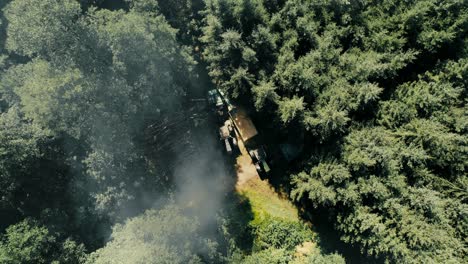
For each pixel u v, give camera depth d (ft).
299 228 133.18
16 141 112.27
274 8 124.36
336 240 129.90
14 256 104.94
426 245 100.68
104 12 112.98
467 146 107.96
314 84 114.52
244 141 138.72
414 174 110.52
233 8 119.34
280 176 139.95
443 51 121.80
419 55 121.70
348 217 111.04
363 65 113.09
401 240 104.99
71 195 128.67
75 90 100.27
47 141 120.88
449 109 111.96
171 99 125.49
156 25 115.03
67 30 103.81
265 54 121.19
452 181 111.24
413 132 111.24
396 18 118.52
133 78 114.73
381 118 117.19
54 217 122.21
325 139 117.08
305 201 135.33
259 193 139.23
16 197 124.47
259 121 142.10
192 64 126.82
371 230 105.09
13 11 112.37
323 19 123.85
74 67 107.14
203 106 146.10
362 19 122.11
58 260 111.24
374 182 106.52
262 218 135.03
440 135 106.63
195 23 138.92
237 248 126.31
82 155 127.95
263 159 136.56
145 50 108.99
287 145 134.92
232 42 115.75
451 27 114.21
